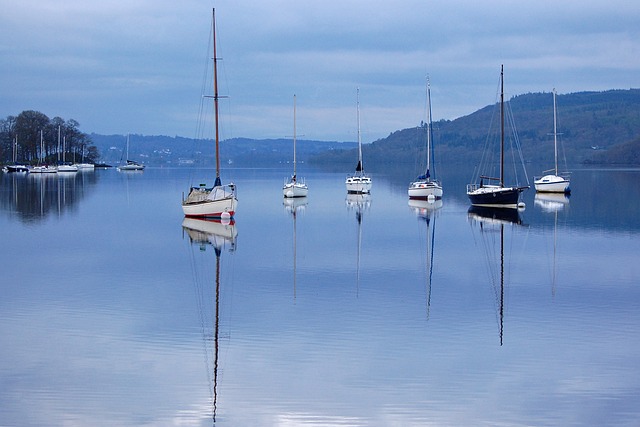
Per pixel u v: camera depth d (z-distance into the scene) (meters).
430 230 57.28
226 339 26.11
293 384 21.91
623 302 31.70
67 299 31.88
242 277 36.97
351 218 67.44
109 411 20.03
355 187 102.12
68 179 150.00
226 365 23.45
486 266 40.47
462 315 29.52
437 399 20.83
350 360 23.91
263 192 110.69
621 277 37.12
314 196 100.44
